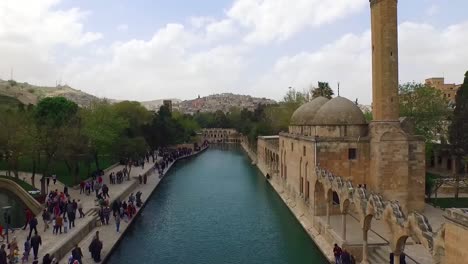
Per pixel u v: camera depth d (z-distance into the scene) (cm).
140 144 6769
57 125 4625
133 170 6931
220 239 3472
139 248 3198
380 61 3750
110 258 2925
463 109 5578
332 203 3697
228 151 14462
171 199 5238
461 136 5369
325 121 4222
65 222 3052
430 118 5734
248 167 9056
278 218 4250
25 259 2431
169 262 2895
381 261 2622
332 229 3173
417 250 2802
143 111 11294
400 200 3697
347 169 3806
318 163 3753
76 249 2434
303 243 3372
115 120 6612
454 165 5969
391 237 2192
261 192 5828
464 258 1532
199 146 14750
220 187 6238
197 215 4350
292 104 10238
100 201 3797
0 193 5081
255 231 3747
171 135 10331
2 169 6431
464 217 1531
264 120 12050
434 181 4397
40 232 3058
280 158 5994
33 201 4019
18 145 4916
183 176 7456
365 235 2605
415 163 3825
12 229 3116
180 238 3494
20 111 6200
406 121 4138
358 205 2611
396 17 3744
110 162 7856
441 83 13600
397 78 3750
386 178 3688
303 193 4250
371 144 3809
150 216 4281
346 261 2525
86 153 5178
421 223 1869
